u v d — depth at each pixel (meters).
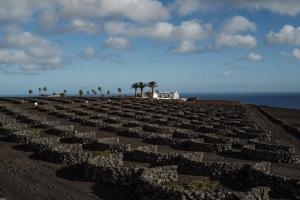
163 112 89.50
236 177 34.78
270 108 133.25
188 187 30.62
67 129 54.38
